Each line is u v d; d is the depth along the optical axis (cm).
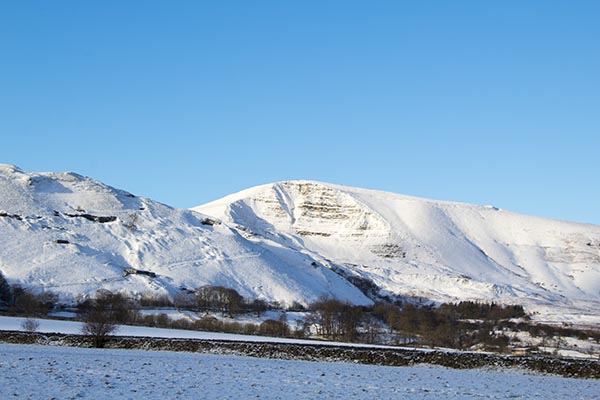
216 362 10762
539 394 8638
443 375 10231
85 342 13050
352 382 9031
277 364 10894
